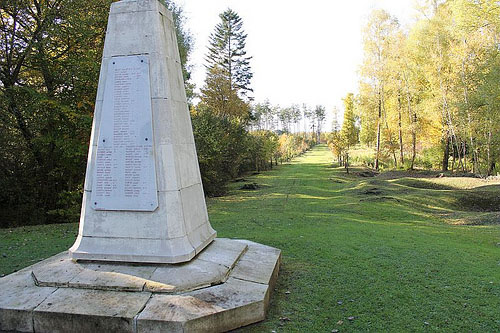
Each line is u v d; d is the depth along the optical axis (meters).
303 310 4.37
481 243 8.92
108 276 4.29
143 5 4.94
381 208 15.23
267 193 20.95
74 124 11.88
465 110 23.75
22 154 13.63
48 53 12.49
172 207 4.66
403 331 3.93
